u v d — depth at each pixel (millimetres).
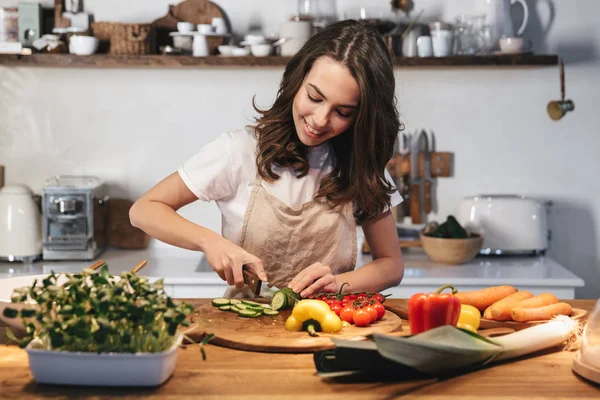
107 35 3396
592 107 3637
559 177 3680
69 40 3385
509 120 3658
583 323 1723
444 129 3664
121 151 3658
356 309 1693
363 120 1859
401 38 3410
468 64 3355
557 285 3057
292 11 3613
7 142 3637
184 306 1305
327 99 1797
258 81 3629
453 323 1481
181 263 3396
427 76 3643
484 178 3684
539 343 1509
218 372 1408
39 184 3664
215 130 3654
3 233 3359
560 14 3609
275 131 2035
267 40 3447
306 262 2125
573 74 3629
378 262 2107
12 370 1403
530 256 3531
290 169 2107
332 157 2127
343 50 1801
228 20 3617
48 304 1302
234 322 1705
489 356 1427
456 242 3252
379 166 2006
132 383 1309
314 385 1345
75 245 3398
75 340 1303
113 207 3652
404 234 3617
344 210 2104
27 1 3578
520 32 3426
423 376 1393
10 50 3340
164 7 3611
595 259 3701
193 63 3338
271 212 2092
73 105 3629
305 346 1538
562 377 1403
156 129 3650
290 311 1810
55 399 1256
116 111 3639
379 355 1343
